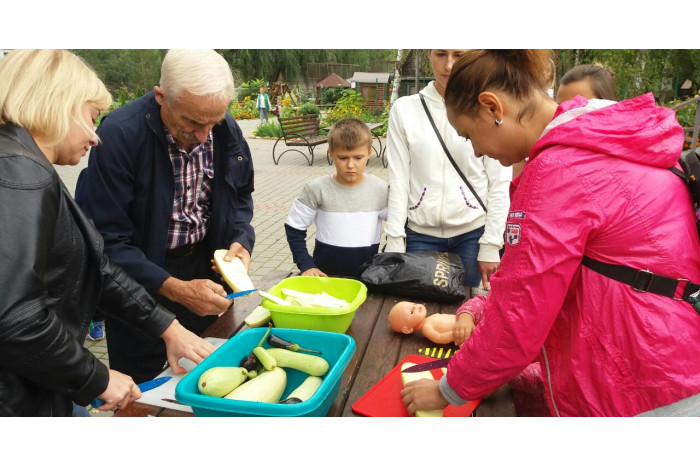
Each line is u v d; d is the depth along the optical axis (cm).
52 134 125
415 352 169
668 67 1212
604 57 1138
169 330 160
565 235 103
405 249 270
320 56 4178
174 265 223
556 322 116
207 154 218
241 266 203
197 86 168
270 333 152
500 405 139
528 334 108
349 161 260
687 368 104
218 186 222
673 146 106
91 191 194
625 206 102
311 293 205
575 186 103
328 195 269
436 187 252
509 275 108
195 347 158
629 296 104
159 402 138
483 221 261
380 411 135
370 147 268
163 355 227
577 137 105
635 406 108
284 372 139
